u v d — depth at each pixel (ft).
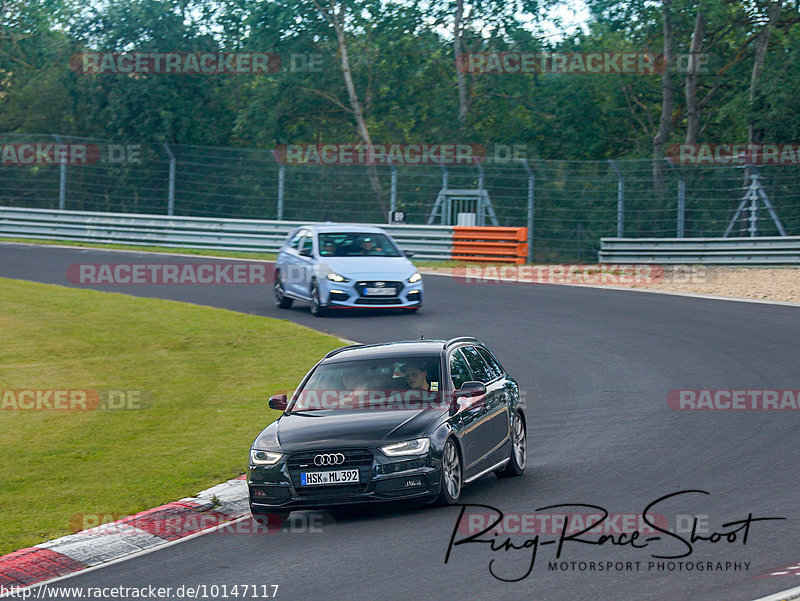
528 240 375.86
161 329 233.35
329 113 529.45
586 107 507.30
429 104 529.86
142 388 180.65
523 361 196.34
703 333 217.56
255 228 376.27
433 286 300.40
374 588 78.07
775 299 262.47
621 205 368.89
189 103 503.20
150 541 100.22
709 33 480.64
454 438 106.22
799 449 123.95
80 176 456.04
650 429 141.08
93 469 131.44
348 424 104.88
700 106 501.56
